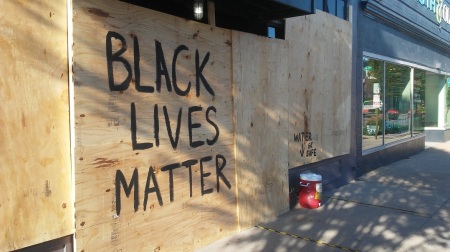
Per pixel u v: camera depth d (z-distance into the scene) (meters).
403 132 9.74
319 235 4.11
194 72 3.68
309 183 5.11
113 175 3.02
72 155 2.78
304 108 5.39
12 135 2.51
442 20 11.58
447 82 13.32
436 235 4.09
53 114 2.72
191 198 3.66
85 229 2.84
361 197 5.65
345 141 6.43
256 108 4.41
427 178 7.00
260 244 3.87
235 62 4.12
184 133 3.59
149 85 3.28
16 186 2.53
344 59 6.30
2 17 2.45
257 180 4.45
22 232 2.57
